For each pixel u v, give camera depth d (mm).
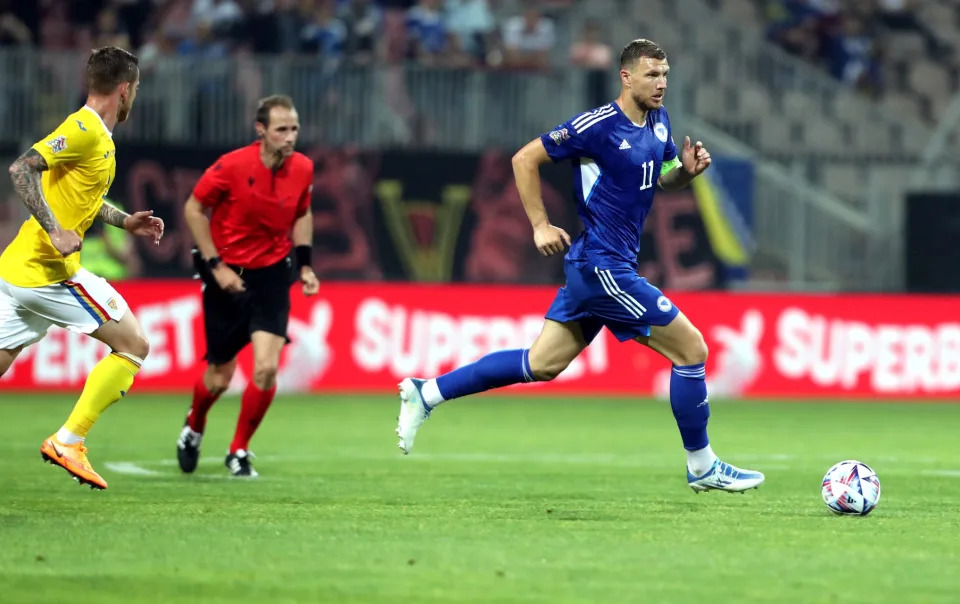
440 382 25859
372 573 18125
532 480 31453
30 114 62906
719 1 83438
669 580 17781
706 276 64750
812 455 39438
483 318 61656
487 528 22516
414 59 72938
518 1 79875
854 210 71062
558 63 76688
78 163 23844
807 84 78688
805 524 23406
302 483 30062
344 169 62031
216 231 31047
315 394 60344
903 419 53438
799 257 69500
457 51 73625
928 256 65312
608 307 25250
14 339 24562
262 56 69562
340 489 28859
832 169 71125
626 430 47156
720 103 77688
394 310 61375
